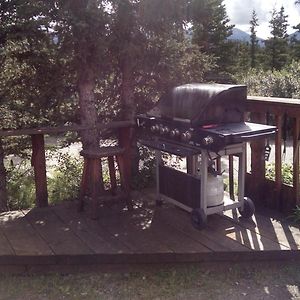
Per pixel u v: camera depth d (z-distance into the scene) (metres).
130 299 3.00
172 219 4.00
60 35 3.91
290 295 3.02
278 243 3.46
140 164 5.22
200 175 3.76
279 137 4.04
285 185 4.09
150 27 4.36
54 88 4.54
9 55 4.36
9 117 5.14
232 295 3.03
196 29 4.88
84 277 3.29
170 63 4.73
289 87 12.57
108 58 4.33
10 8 4.36
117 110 5.12
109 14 4.02
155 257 3.33
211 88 3.65
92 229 3.79
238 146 3.78
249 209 3.92
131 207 4.23
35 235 3.67
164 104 3.91
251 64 33.41
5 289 3.13
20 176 6.66
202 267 3.37
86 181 4.16
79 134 5.04
